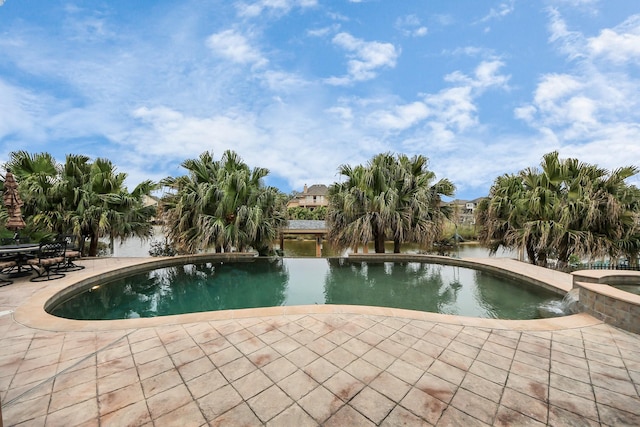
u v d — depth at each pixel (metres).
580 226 7.86
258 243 9.40
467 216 22.34
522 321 3.25
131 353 2.45
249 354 2.45
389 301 5.32
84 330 2.90
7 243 6.12
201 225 8.22
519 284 6.02
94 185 8.38
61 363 2.28
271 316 3.30
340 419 1.71
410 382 2.07
